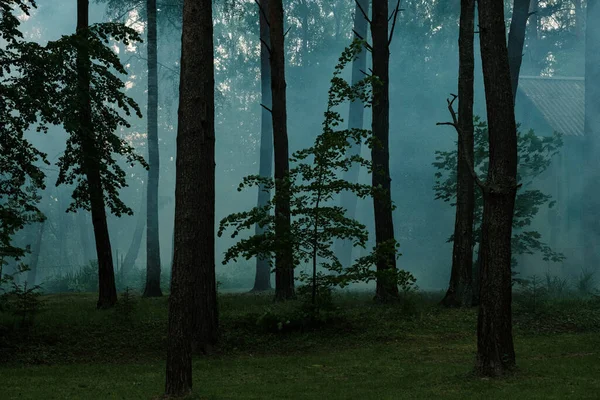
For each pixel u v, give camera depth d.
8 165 16.31
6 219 14.99
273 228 15.69
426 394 8.71
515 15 20.98
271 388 9.55
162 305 19.89
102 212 19.30
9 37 15.96
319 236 15.38
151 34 26.91
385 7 19.17
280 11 20.02
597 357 11.43
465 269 17.64
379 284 18.47
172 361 8.88
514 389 8.77
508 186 9.76
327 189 15.34
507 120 9.84
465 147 10.04
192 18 9.61
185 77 9.50
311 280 15.66
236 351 13.91
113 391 9.59
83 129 16.64
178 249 9.05
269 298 20.86
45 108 15.48
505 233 9.84
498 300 9.82
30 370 11.99
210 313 14.05
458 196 17.84
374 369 11.11
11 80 15.84
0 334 14.70
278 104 19.84
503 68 9.90
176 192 9.28
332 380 10.22
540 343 13.27
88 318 16.75
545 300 17.97
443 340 14.03
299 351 13.77
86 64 16.94
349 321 15.75
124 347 14.12
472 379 9.62
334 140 14.80
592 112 24.98
